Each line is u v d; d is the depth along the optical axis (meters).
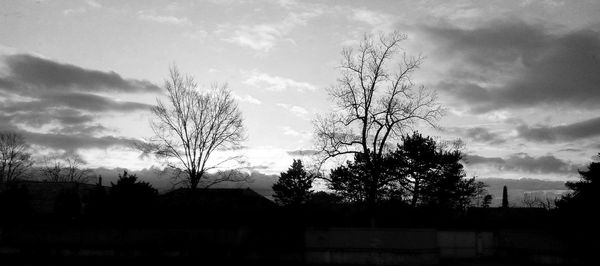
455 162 57.56
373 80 49.66
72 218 45.19
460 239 49.78
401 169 53.72
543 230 44.06
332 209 49.66
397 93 49.59
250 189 69.12
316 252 39.16
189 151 57.38
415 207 54.53
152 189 46.84
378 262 38.47
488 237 49.44
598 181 41.03
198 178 57.00
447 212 57.16
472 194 62.38
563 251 41.22
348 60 50.09
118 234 42.16
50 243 42.16
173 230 41.97
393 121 49.47
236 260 40.66
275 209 46.16
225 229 41.72
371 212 48.81
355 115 49.84
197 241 41.62
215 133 57.91
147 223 42.94
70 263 38.50
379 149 50.03
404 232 38.75
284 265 39.12
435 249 38.81
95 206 44.84
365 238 38.91
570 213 41.09
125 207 44.12
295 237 41.22
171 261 40.53
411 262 38.34
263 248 40.66
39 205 73.00
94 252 41.88
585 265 39.66
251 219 44.72
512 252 46.47
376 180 49.19
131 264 38.91
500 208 80.38
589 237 39.91
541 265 42.12
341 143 50.31
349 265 38.56
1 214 45.84
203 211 45.44
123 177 46.19
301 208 46.50
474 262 44.03
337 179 52.28
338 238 39.09
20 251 42.09
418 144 56.31
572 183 43.19
